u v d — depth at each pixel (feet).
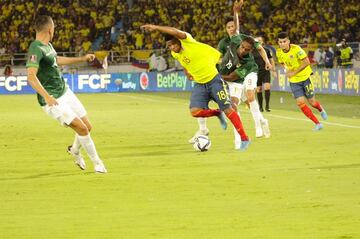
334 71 212.02
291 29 289.12
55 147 98.43
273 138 102.37
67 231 47.78
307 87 113.50
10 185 67.46
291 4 296.92
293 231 46.55
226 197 59.00
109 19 296.30
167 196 60.08
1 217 52.70
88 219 51.47
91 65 277.85
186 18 298.97
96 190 63.77
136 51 281.13
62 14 296.51
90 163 82.17
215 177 69.26
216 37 290.97
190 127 123.54
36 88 70.79
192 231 47.19
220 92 85.66
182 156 85.97
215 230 47.34
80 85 262.06
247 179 67.56
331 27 286.87
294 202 56.03
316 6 293.64
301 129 115.03
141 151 92.07
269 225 48.47
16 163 83.05
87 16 296.51
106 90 263.90
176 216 51.98
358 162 77.10
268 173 70.79
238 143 91.09
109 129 122.31
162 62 273.75
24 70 273.75
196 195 60.23
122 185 66.08
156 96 230.89
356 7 289.12
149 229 47.98
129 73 265.95
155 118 143.84
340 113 149.89
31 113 164.76
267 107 156.76
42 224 50.11
